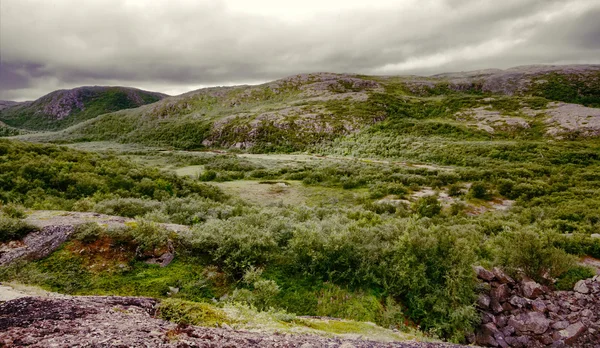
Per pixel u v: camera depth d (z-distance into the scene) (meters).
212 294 10.66
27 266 10.33
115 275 10.70
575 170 47.28
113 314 5.74
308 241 12.38
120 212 18.66
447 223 24.78
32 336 4.29
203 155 79.31
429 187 43.00
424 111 121.56
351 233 13.88
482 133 86.19
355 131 98.81
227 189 43.09
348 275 11.80
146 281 10.66
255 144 103.00
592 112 86.75
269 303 10.34
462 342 9.98
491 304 11.27
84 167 29.66
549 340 9.98
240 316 7.04
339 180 48.34
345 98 138.62
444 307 10.73
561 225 23.16
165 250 11.89
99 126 162.75
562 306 11.27
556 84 155.50
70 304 5.82
